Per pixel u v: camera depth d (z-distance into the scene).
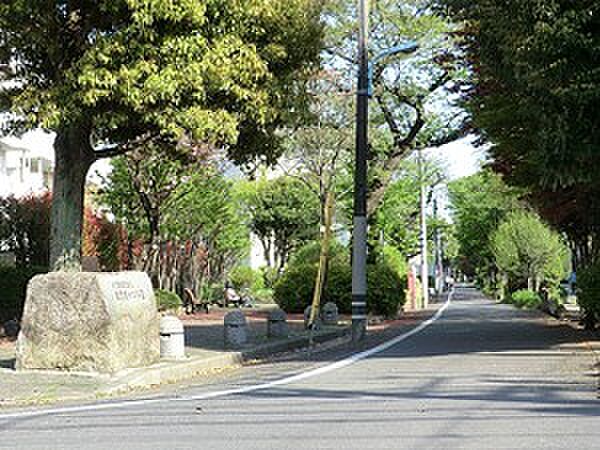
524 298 50.75
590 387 11.71
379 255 41.44
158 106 15.52
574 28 14.61
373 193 37.25
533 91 15.56
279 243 59.31
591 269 24.33
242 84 16.31
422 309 48.62
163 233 37.16
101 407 11.07
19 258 27.78
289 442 8.23
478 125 21.14
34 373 14.06
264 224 58.28
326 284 34.91
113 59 15.16
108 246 35.62
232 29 16.14
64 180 17.02
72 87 15.30
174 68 15.19
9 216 27.59
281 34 17.12
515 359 15.82
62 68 16.06
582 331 24.67
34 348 14.24
